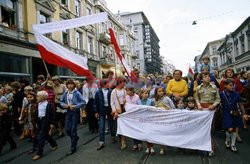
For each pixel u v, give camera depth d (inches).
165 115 214.8
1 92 329.4
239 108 211.6
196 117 207.3
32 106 240.1
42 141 218.5
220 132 290.4
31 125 237.6
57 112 300.4
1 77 502.6
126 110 227.8
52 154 224.8
